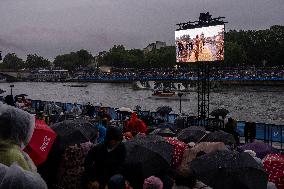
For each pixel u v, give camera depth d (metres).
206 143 10.30
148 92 137.50
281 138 22.70
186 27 35.72
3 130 4.06
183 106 90.00
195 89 118.19
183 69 183.75
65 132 9.73
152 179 6.20
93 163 6.59
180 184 5.86
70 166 7.59
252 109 87.69
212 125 26.83
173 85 122.69
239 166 7.19
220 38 33.50
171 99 100.75
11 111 4.16
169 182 7.97
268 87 148.50
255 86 153.25
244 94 125.25
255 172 7.19
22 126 4.17
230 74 165.25
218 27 33.47
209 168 7.24
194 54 35.53
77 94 153.88
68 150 7.69
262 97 114.94
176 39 36.75
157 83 130.50
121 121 23.41
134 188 7.91
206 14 34.25
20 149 4.21
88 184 6.13
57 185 7.75
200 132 14.42
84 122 10.46
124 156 6.65
